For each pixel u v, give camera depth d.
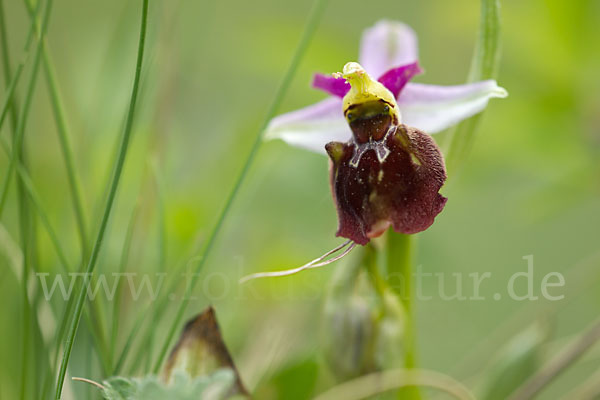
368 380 0.19
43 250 0.21
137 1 0.21
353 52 0.23
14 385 0.20
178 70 0.22
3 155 0.21
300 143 0.19
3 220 0.21
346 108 0.18
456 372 0.22
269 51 0.23
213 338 0.17
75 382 0.19
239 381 0.18
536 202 0.23
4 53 0.19
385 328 0.19
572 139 0.23
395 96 0.18
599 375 0.21
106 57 0.21
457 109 0.18
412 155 0.18
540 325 0.21
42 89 0.23
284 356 0.20
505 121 0.23
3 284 0.20
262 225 0.23
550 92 0.23
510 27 0.23
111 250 0.21
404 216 0.18
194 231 0.21
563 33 0.23
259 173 0.23
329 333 0.19
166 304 0.19
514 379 0.20
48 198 0.22
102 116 0.21
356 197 0.18
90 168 0.21
